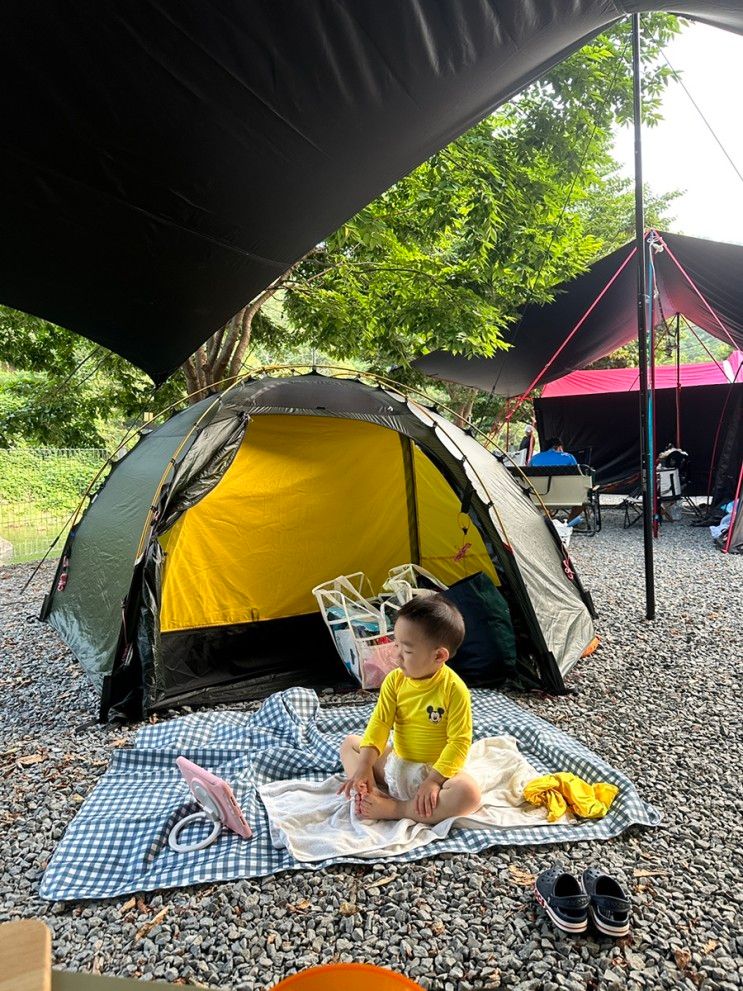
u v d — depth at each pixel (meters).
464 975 1.86
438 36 2.45
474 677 4.10
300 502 4.93
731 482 10.48
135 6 2.09
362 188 3.24
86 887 2.24
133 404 10.48
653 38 8.56
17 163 2.76
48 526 9.55
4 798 2.83
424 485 5.10
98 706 3.82
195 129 2.66
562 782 2.73
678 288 9.23
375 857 2.38
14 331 9.76
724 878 2.27
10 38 2.15
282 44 2.31
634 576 6.96
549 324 10.36
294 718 3.47
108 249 3.42
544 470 9.09
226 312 4.16
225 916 2.11
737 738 3.33
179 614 4.56
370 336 9.54
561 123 8.70
